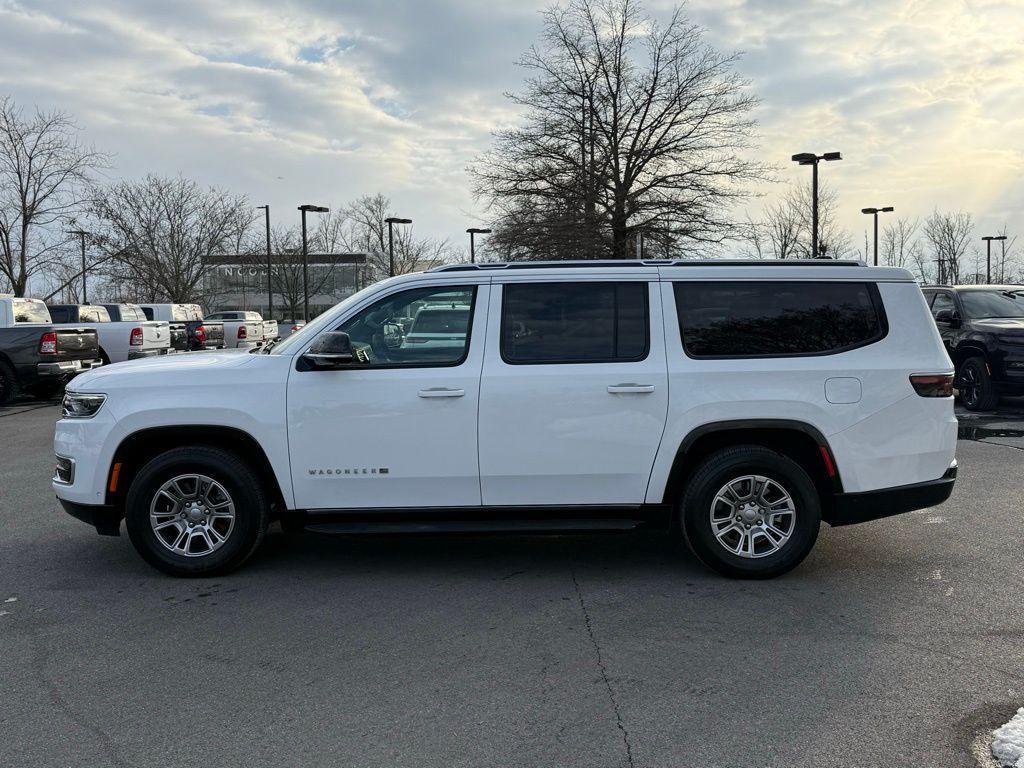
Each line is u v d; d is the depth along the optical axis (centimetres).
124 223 3859
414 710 341
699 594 478
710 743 313
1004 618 438
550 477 493
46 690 362
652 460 491
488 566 537
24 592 491
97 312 2050
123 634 425
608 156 2839
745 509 495
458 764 300
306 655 397
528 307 501
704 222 2823
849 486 493
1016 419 1172
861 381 490
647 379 487
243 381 496
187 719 335
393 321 504
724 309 500
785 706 341
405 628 430
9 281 3016
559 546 583
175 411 492
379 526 500
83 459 503
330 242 5262
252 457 511
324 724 330
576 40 2848
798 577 508
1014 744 304
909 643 405
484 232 3875
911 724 325
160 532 509
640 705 343
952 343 1280
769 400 486
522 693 355
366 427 491
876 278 506
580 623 435
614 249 2820
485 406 488
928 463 499
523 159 2891
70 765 302
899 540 588
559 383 487
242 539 504
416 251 5459
